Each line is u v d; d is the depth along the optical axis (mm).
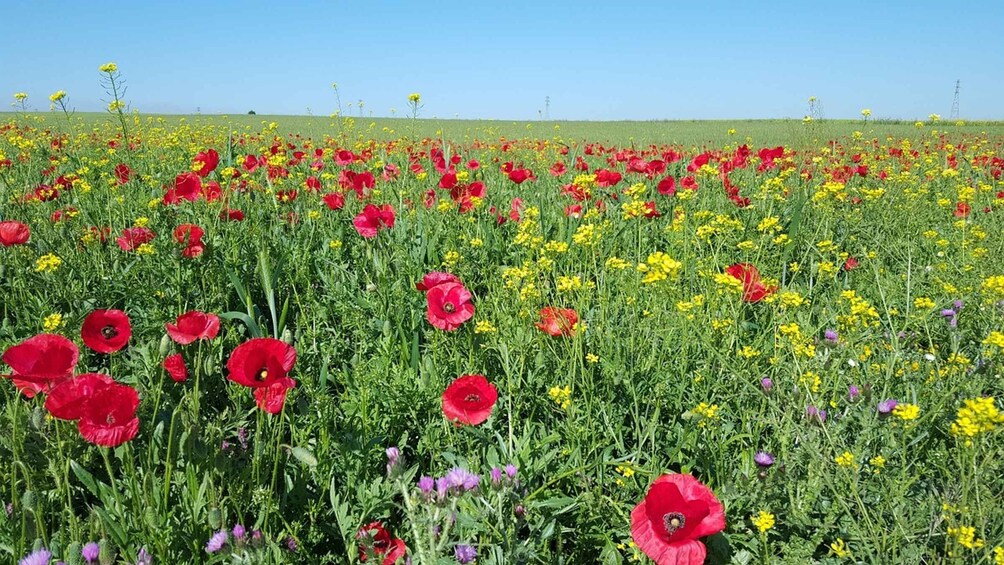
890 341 3725
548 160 12742
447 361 3703
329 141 12336
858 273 5488
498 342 3613
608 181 6863
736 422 3268
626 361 3576
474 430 2975
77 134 13484
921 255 5832
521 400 3359
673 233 5672
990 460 2416
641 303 4086
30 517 2240
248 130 17906
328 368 3898
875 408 2949
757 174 10023
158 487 2562
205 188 5820
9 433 2607
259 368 2402
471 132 30812
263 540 2252
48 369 2396
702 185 7836
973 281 4547
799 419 2980
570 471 2617
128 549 2301
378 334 4078
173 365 2760
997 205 7059
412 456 3174
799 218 6035
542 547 2473
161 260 4492
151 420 2725
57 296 4277
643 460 3074
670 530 2117
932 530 2391
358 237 5973
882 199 7195
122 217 5766
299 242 5656
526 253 5391
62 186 6602
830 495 2643
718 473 2754
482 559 2373
